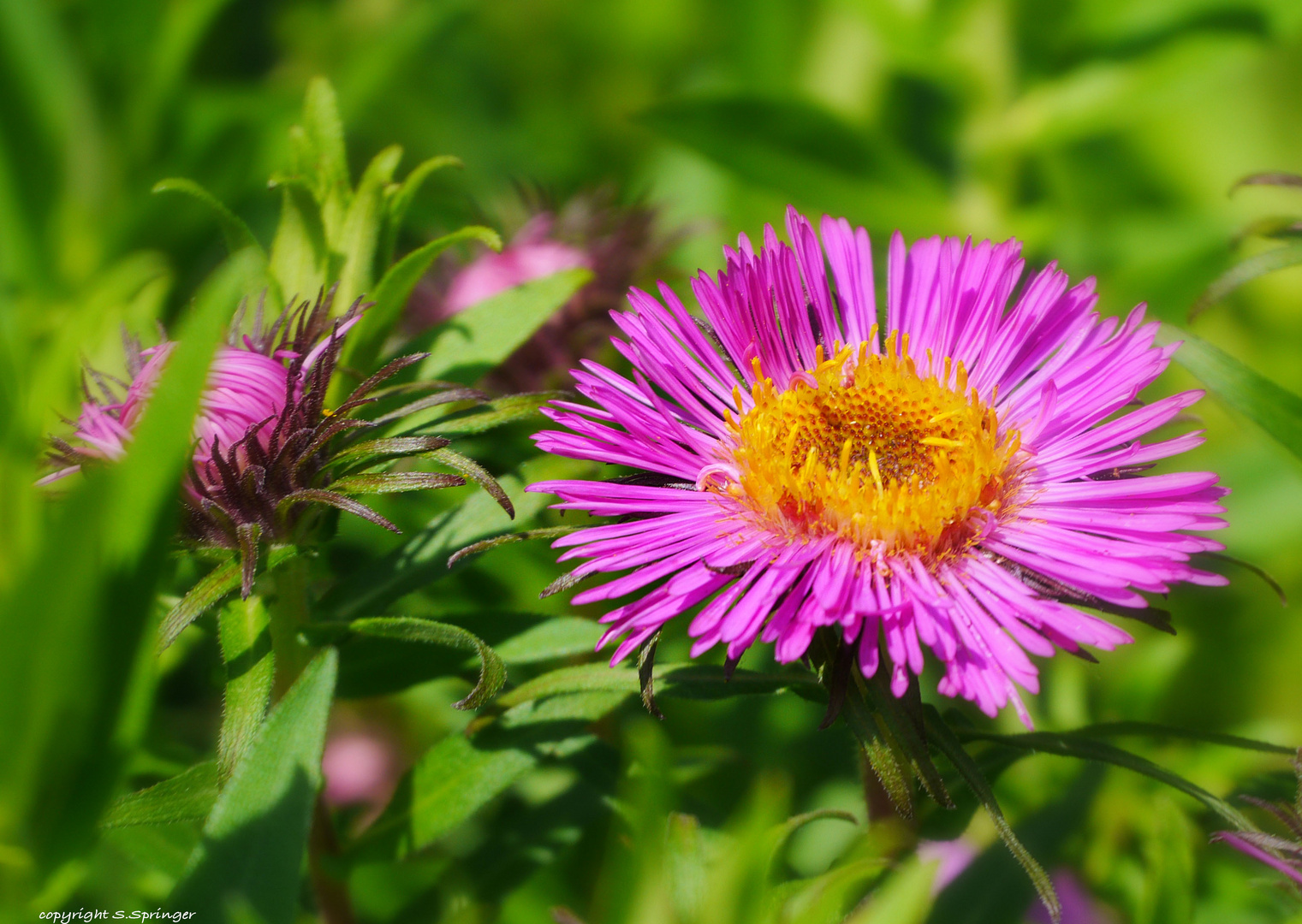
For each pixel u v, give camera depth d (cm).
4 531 18
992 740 19
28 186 24
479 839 22
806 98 25
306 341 19
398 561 20
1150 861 20
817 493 20
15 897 18
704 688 19
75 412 21
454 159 21
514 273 23
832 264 21
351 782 24
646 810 18
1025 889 20
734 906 17
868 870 18
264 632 19
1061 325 20
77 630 17
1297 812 19
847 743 23
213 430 19
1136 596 18
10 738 17
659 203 25
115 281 22
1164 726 19
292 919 18
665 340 20
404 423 20
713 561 19
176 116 25
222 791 18
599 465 21
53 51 25
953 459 20
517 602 23
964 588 19
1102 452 19
